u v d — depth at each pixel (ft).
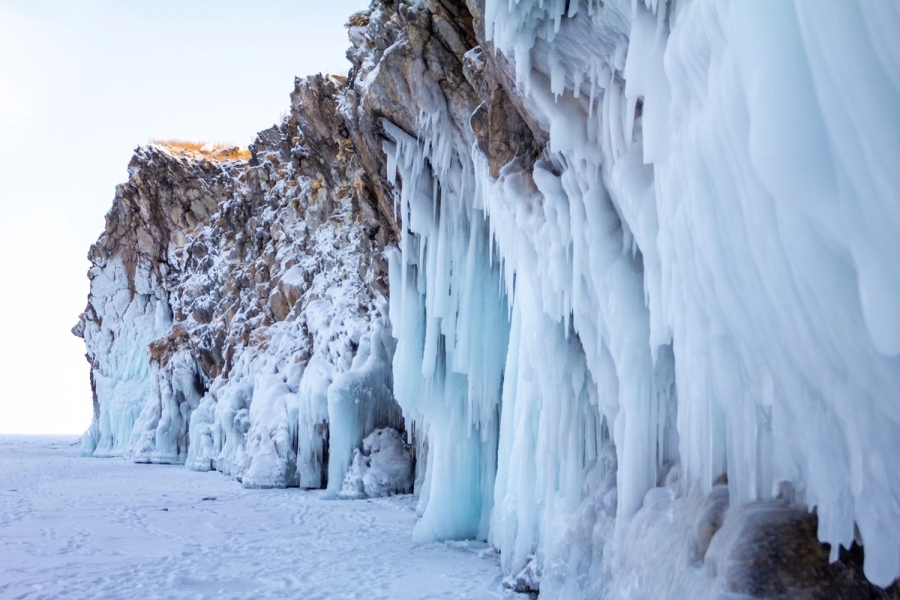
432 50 26.73
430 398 31.01
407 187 30.55
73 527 33.68
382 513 38.88
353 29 35.96
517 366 25.38
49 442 164.66
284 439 54.29
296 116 61.72
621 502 14.42
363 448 48.21
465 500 30.60
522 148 22.08
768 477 10.25
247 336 69.67
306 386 52.31
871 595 8.41
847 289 6.33
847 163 5.76
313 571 23.81
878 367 6.37
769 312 7.76
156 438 80.18
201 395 81.15
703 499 11.21
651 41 11.16
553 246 18.11
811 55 5.92
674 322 11.55
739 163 7.43
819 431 7.93
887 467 7.04
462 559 25.86
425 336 31.89
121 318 97.60
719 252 8.34
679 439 14.44
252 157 81.15
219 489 51.60
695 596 9.73
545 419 19.89
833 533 8.13
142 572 23.77
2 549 27.96
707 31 8.27
